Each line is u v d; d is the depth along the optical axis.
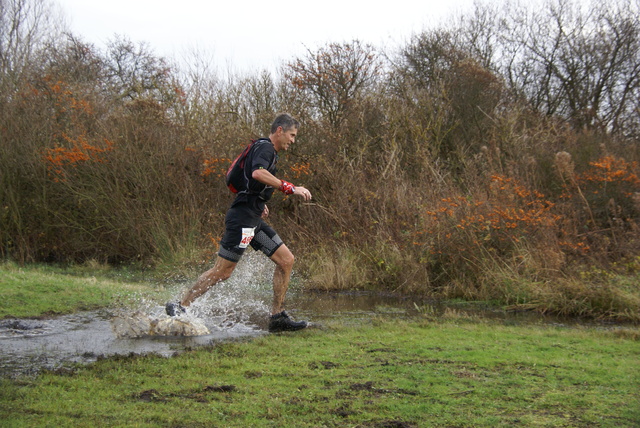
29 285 6.91
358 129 12.99
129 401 3.22
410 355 4.35
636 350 4.64
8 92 13.52
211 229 11.24
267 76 14.96
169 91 14.68
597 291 6.93
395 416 3.07
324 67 13.57
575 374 3.90
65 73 17.44
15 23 16.77
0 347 4.54
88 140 12.26
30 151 12.38
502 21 20.09
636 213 9.34
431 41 19.16
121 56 27.08
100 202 11.88
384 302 7.73
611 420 3.04
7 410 3.03
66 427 2.82
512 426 2.95
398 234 9.59
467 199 9.24
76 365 3.96
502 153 12.52
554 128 13.39
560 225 8.80
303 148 12.08
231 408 3.13
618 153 11.91
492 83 15.34
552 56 19.02
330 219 10.67
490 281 8.00
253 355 4.29
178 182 11.75
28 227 12.38
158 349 4.51
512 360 4.24
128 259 11.92
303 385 3.57
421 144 12.84
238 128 12.92
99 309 6.23
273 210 11.52
